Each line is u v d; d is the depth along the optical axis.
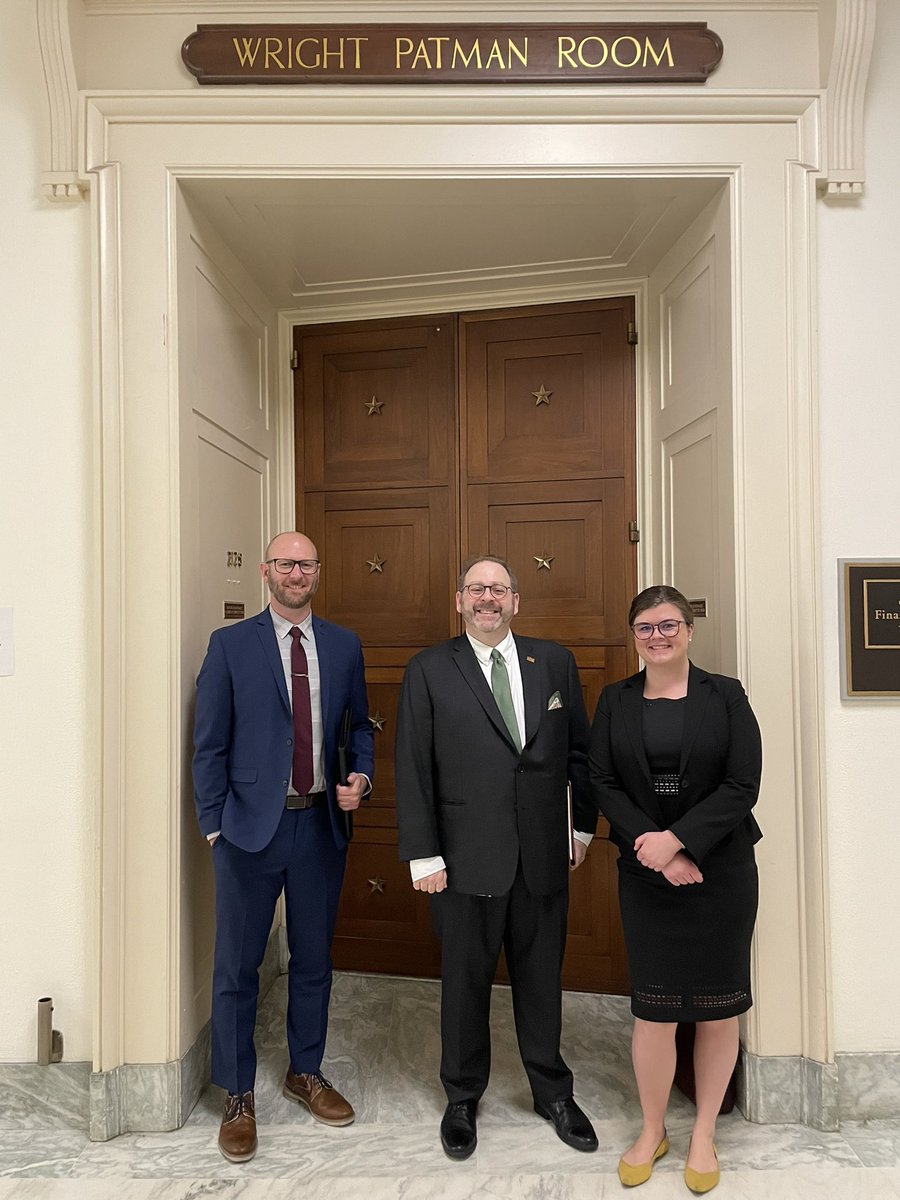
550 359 3.07
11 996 2.23
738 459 2.23
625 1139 2.09
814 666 2.20
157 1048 2.14
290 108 2.22
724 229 2.29
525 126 2.25
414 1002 2.88
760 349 2.23
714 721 1.87
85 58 2.24
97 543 2.16
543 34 2.22
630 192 2.33
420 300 3.15
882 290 2.28
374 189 2.30
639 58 2.22
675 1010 1.86
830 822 2.25
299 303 3.17
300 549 2.14
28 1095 2.21
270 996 2.93
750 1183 1.92
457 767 2.04
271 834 2.05
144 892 2.16
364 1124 2.16
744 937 1.89
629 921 1.93
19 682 2.25
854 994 2.24
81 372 2.26
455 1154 2.00
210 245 2.52
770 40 2.25
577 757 2.16
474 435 3.12
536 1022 2.10
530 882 2.00
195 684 2.32
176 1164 2.00
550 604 3.05
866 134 2.28
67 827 2.24
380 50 2.22
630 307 2.99
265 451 3.09
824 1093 2.13
